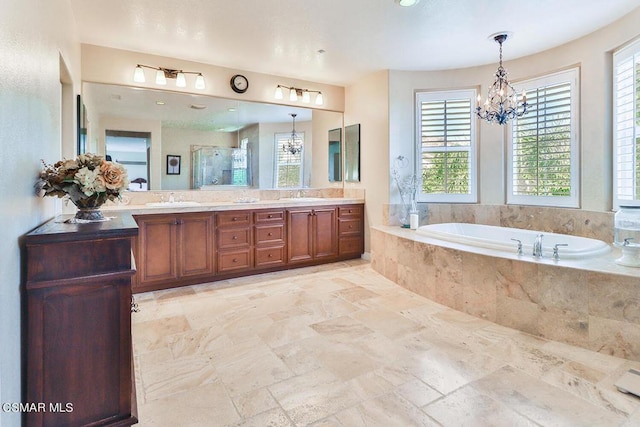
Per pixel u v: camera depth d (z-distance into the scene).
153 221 3.69
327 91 5.29
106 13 3.06
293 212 4.62
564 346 2.48
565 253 2.79
